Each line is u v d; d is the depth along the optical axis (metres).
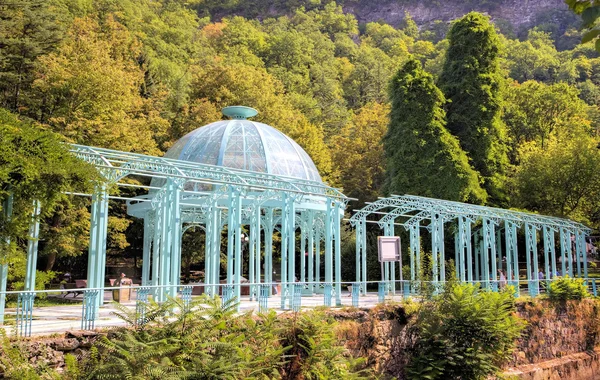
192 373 10.15
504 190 39.75
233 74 44.66
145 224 22.94
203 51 73.12
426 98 38.41
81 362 10.22
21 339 9.89
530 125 49.66
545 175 37.25
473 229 35.50
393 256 20.27
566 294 24.20
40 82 28.95
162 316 11.41
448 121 41.12
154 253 19.31
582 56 99.75
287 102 59.50
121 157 17.44
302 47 91.12
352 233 38.59
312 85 82.44
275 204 21.38
